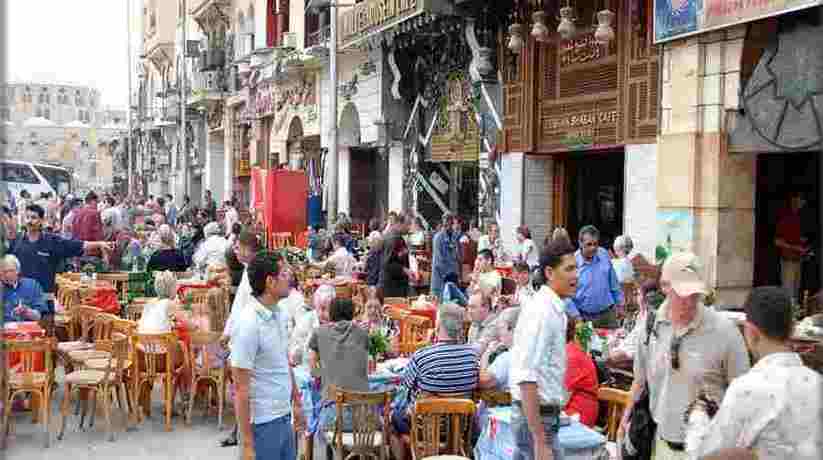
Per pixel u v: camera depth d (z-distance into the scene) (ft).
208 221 74.49
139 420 32.68
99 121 422.00
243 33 119.65
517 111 57.26
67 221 62.23
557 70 53.83
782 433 12.35
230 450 28.99
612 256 46.50
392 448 25.36
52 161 323.98
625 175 47.19
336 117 69.67
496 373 24.14
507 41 58.08
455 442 22.49
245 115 116.37
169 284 34.14
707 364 15.67
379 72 75.05
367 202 85.92
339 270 51.29
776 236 40.88
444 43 66.85
